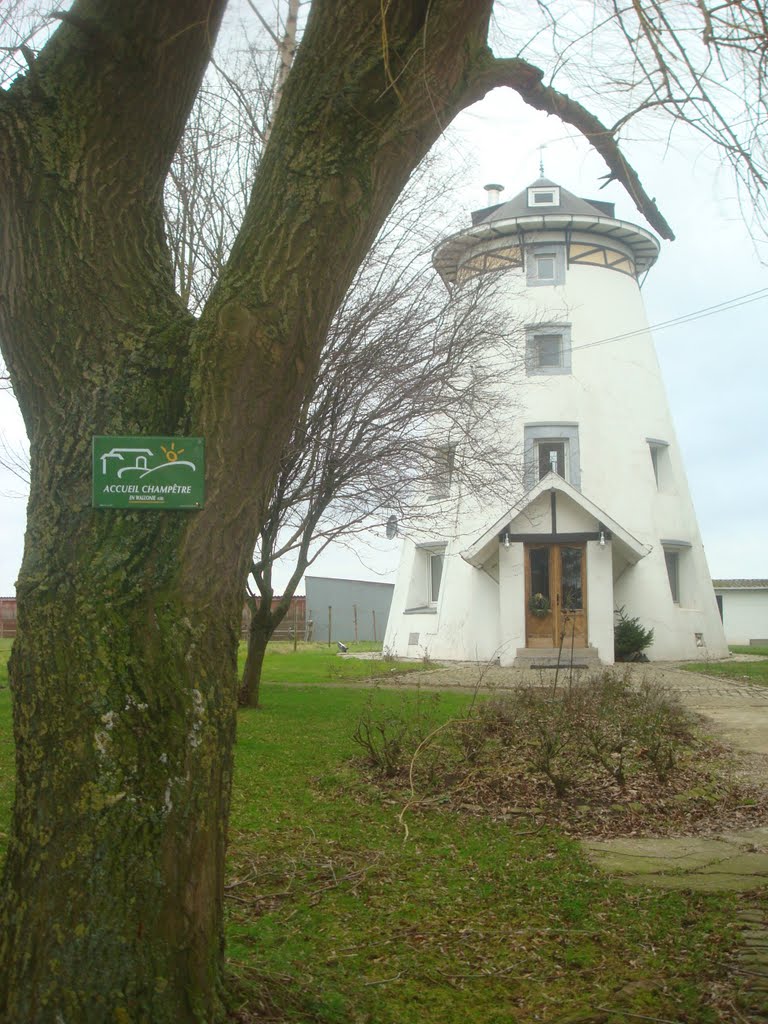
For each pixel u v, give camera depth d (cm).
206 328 363
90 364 363
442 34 373
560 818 826
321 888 606
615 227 2991
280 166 374
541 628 2647
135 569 345
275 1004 384
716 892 624
